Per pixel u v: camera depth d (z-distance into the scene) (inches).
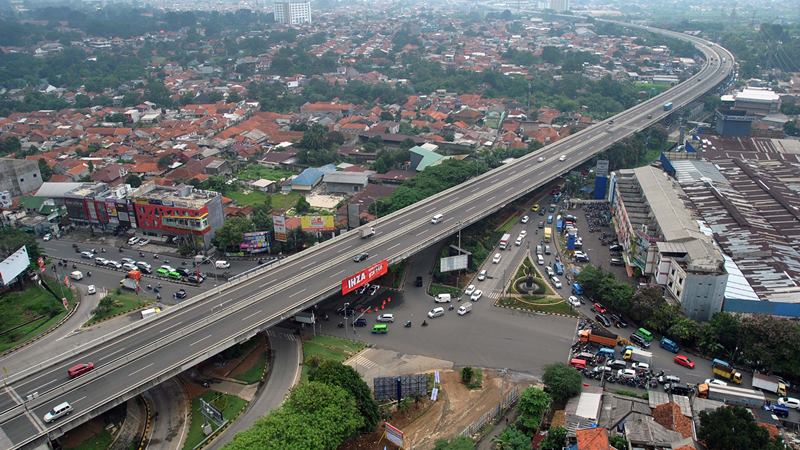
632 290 6505.9
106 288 7263.8
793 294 6107.3
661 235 7121.1
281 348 6038.4
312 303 6063.0
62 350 6043.3
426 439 4736.7
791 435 4638.3
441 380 5467.5
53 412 4426.7
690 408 4758.9
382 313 6668.3
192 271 7598.4
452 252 7869.1
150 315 6289.4
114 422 5088.6
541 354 5856.3
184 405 5226.4
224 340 5364.2
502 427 4847.4
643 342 5890.8
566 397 5007.4
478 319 6510.8
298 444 4141.2
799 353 5285.4
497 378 5487.2
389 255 7022.6
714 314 5964.6
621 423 4616.1
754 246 7062.0
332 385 4694.9
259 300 6087.6
